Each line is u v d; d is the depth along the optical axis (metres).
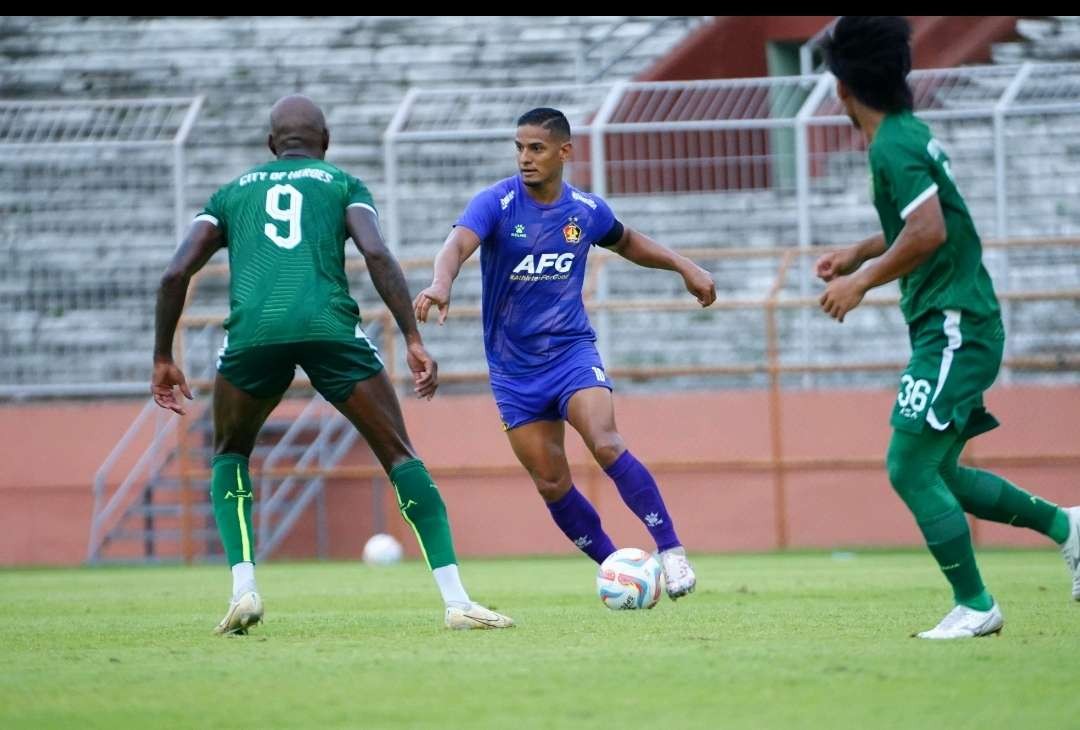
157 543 70.56
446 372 71.50
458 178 78.75
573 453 68.69
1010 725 13.45
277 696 15.69
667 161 76.44
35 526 71.12
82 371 75.94
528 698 15.20
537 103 79.00
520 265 27.62
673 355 73.12
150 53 92.06
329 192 22.84
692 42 88.62
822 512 67.94
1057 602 27.50
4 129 79.69
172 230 78.81
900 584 36.56
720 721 13.77
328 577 48.19
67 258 78.06
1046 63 79.88
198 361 74.88
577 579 44.00
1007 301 70.00
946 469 22.39
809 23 87.75
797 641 20.31
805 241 73.25
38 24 94.12
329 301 22.39
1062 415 66.25
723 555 64.38
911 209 19.36
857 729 13.34
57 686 16.83
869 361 70.94
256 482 69.81
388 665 17.98
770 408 68.38
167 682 16.95
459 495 69.69
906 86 20.16
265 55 91.44
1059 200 74.94
